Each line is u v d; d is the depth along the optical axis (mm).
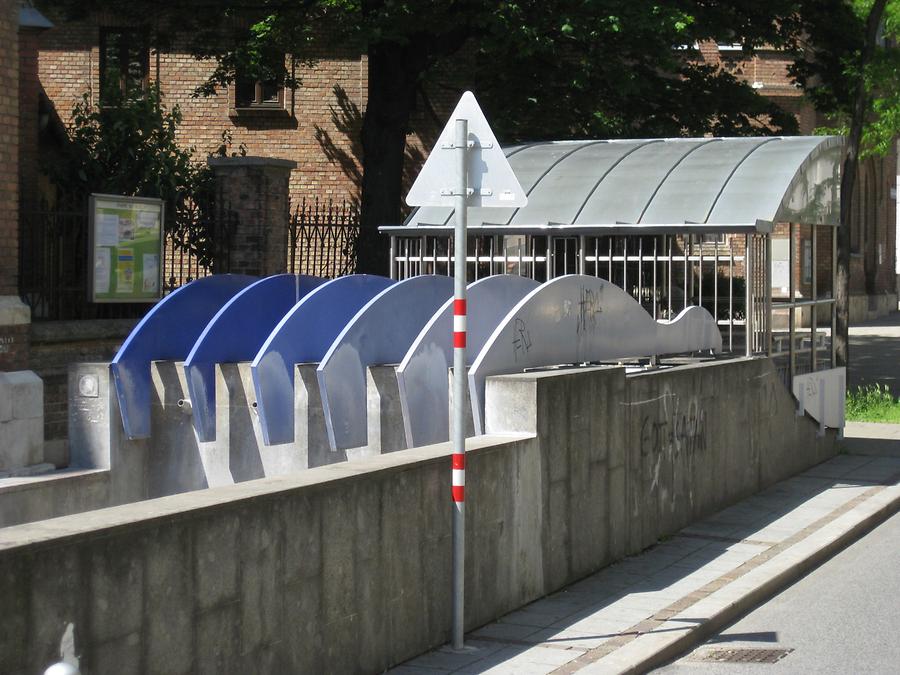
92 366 10367
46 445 11117
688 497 12664
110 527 5656
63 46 31562
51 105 22938
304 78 31438
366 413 10312
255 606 6578
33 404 13344
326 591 7145
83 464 10367
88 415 10367
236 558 6441
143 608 5848
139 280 16781
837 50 26172
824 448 17344
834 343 18203
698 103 26156
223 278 11500
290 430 10477
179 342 11039
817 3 26062
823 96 27047
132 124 18703
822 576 11055
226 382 10789
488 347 9914
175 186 18547
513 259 16703
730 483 13883
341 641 7289
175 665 6043
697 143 18125
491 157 8344
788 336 16281
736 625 9367
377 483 7602
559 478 9883
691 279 15359
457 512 8164
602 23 21219
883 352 34375
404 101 23812
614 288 12195
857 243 48969
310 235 21984
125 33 31453
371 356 10406
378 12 22031
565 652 8148
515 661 7934
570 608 9352
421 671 7703
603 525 10695
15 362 13852
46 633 5328
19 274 15953
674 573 10578
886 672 8133
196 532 6168
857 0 26141
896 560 11703
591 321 11734
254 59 25562
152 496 10797
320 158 31625
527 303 10516
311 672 7031
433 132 30703
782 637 9008
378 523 7617
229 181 18547
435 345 10195
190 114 31656
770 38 25766
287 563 6820
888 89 24172
